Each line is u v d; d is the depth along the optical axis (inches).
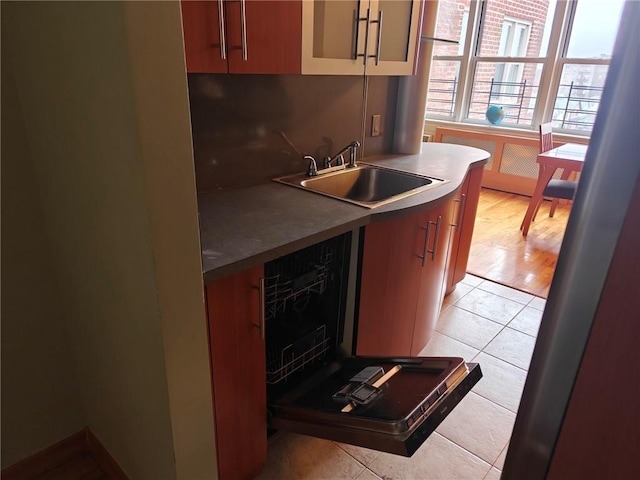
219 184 68.5
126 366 47.1
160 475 48.4
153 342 40.0
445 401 51.9
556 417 21.7
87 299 49.6
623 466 19.9
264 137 72.8
